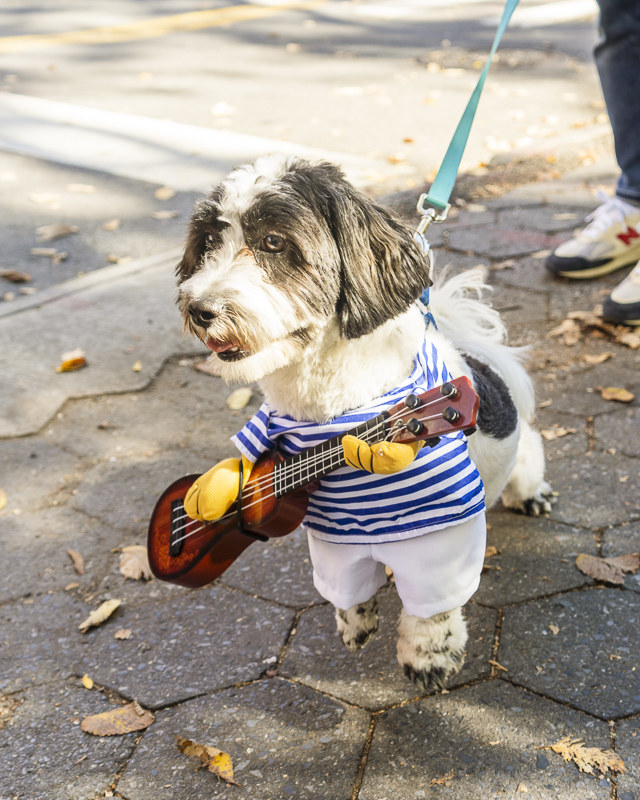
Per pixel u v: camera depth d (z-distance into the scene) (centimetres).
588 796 178
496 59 838
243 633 231
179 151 602
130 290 421
